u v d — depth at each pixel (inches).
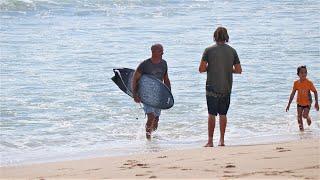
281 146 1478.8
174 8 5447.8
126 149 1667.1
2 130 1884.8
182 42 3747.5
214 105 1692.9
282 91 2496.3
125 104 2257.6
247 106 2240.4
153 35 4023.1
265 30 4291.3
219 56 1689.2
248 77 2746.1
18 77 2689.5
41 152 1640.0
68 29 4180.6
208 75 1701.5
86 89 2493.8
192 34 4084.6
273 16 5083.7
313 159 1258.6
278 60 3184.1
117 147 1696.6
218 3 5856.3
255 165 1215.6
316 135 1863.9
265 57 3262.8
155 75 1897.1
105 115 2095.2
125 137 1831.9
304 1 6087.6
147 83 1887.3
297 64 3080.7
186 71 2871.6
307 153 1341.0
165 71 1918.1
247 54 3341.5
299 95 1980.8
